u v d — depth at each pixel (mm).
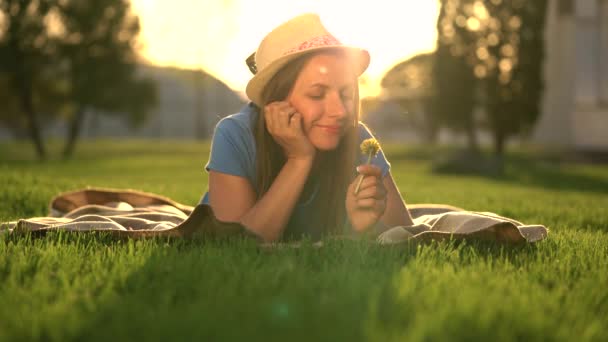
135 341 2029
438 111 32875
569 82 42312
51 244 3623
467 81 31828
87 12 34219
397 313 2271
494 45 31406
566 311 2480
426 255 3559
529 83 31219
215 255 3328
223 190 3945
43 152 35219
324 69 3650
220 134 4004
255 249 3529
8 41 32875
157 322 2160
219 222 3768
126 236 4078
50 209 5699
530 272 3252
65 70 35031
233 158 3947
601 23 42281
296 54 3621
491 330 2148
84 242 3924
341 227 4188
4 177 9875
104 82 35594
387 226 4309
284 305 2361
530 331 2207
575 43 42125
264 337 1996
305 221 4191
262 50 3881
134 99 38062
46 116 45625
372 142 3738
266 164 3930
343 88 3729
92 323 2205
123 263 3197
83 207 5316
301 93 3686
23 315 2264
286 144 3795
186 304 2467
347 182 4078
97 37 34875
